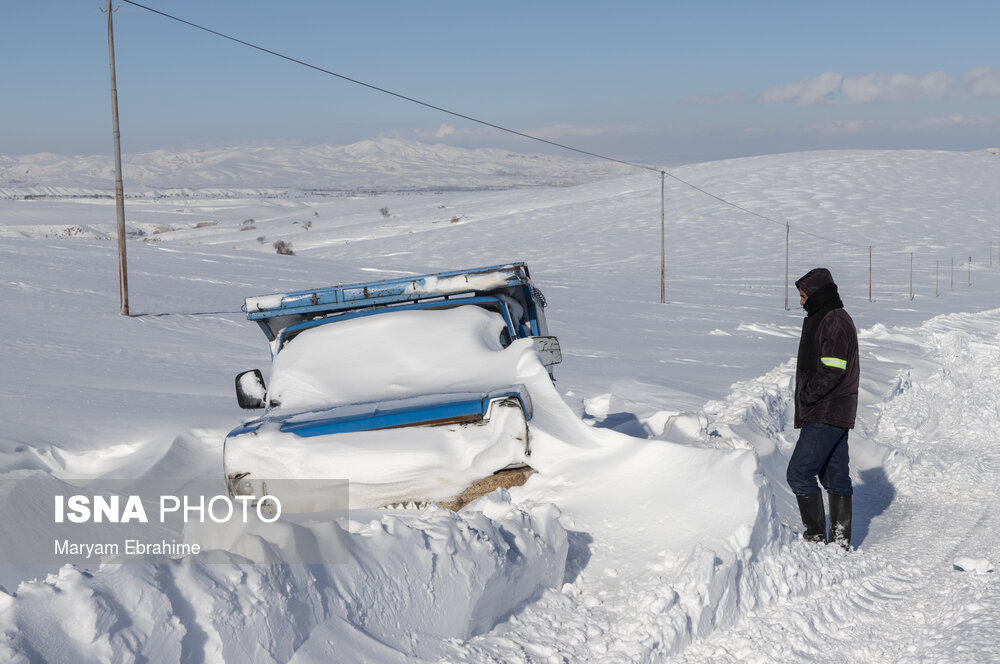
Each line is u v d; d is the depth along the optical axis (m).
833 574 4.89
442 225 172.88
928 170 171.38
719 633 4.02
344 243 147.62
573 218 150.12
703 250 112.44
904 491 7.36
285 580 3.03
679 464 4.88
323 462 4.91
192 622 2.70
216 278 39.78
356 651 3.13
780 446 8.43
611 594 4.17
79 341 17.08
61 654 2.36
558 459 5.07
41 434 7.73
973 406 10.98
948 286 76.25
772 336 31.78
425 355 6.15
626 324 33.81
